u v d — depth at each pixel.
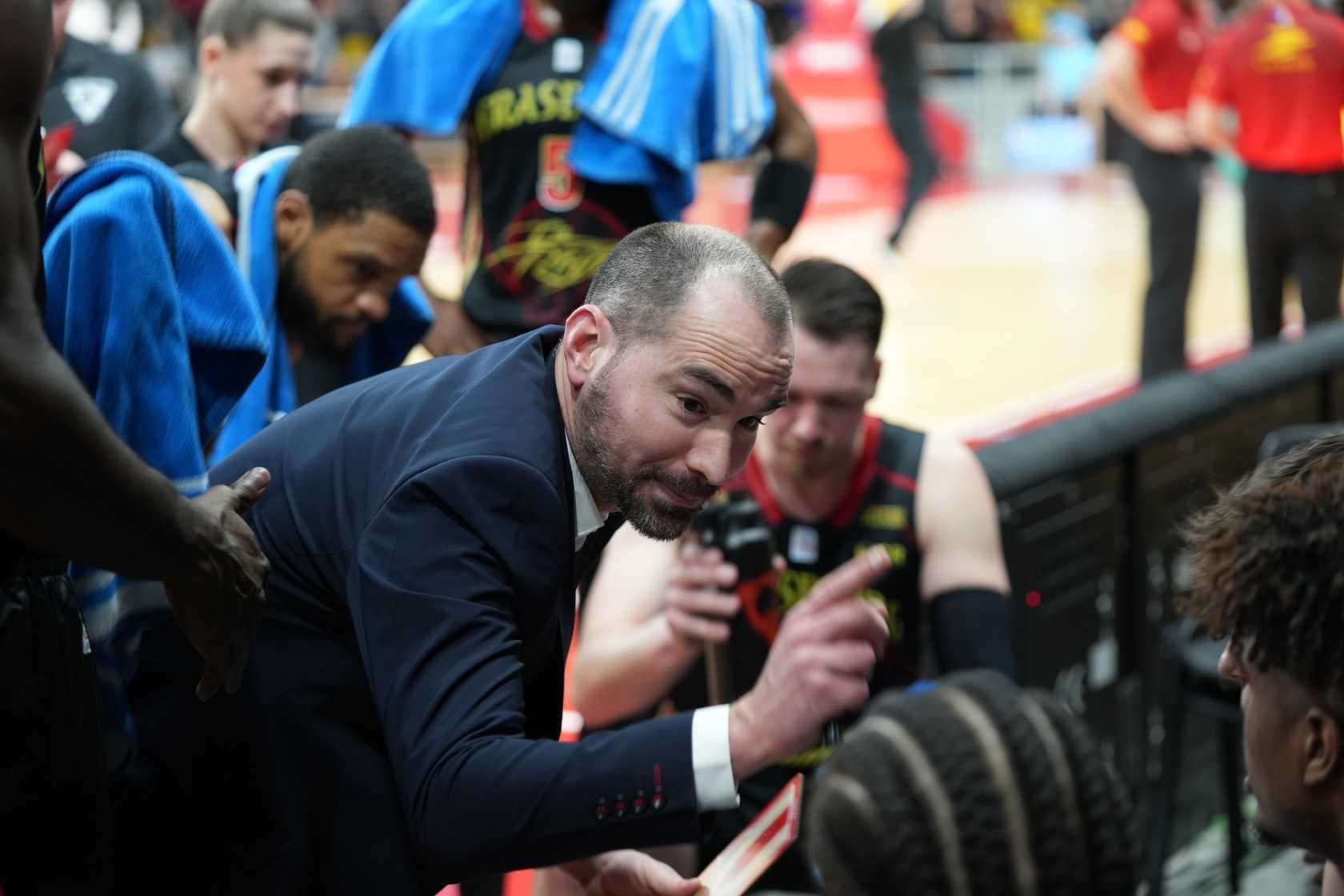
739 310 2.17
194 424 2.61
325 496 2.35
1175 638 4.68
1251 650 1.93
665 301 2.18
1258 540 1.92
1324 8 9.60
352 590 2.24
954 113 24.36
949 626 3.54
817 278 3.46
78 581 2.39
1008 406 10.05
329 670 2.35
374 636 2.18
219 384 2.81
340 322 3.57
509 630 2.17
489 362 2.40
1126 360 11.59
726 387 2.16
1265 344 7.07
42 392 1.72
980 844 1.32
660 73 4.91
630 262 2.24
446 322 5.00
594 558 2.56
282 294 3.55
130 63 5.86
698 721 2.09
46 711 2.07
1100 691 5.12
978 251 17.45
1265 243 9.93
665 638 3.30
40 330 1.76
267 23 4.81
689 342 2.16
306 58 4.94
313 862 2.36
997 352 12.02
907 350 12.19
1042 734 1.37
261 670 2.36
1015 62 24.56
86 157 5.68
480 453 2.20
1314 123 9.56
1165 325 9.91
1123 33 9.84
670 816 2.04
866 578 2.07
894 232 16.80
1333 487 1.89
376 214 3.47
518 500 2.19
